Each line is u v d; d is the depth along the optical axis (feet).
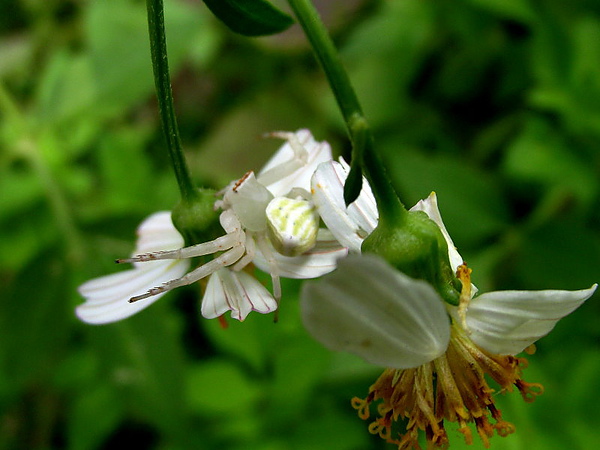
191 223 0.26
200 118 0.60
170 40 0.45
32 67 0.56
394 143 0.53
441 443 0.24
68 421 0.46
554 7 0.52
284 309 0.42
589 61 0.47
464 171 0.47
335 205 0.25
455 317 0.24
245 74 0.59
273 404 0.41
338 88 0.22
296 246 0.25
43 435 0.47
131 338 0.39
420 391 0.24
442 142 0.52
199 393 0.41
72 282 0.42
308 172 0.27
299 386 0.41
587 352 0.41
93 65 0.45
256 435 0.41
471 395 0.24
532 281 0.45
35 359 0.41
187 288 0.48
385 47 0.54
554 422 0.39
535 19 0.47
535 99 0.46
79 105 0.45
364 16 0.58
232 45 0.58
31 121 0.45
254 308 0.25
